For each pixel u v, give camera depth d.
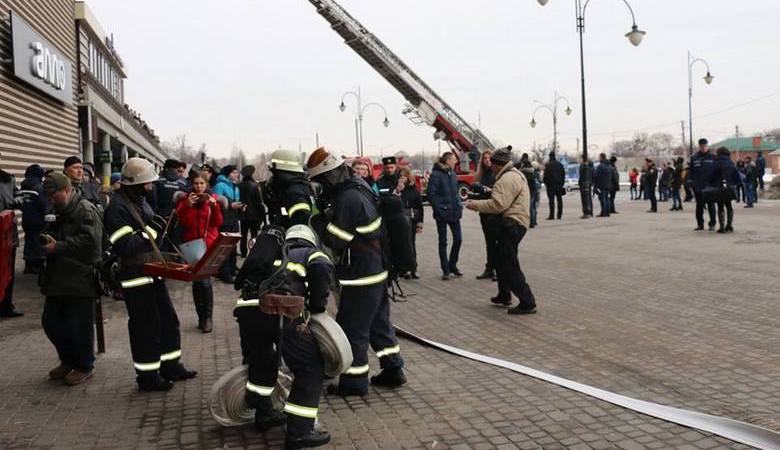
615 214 23.80
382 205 5.24
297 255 4.27
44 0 17.16
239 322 4.41
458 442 4.26
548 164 22.11
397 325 7.67
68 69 18.88
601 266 11.48
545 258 12.73
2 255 7.12
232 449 4.30
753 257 11.66
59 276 5.59
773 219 18.73
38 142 16.14
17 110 14.40
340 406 5.01
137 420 4.85
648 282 9.74
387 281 5.30
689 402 4.85
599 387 5.24
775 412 4.59
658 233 16.38
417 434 4.42
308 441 4.20
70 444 4.42
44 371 6.13
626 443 4.14
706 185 15.73
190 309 8.98
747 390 5.05
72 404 5.21
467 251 14.75
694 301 8.29
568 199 38.75
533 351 6.38
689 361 5.84
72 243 5.52
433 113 33.28
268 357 4.47
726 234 15.34
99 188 10.64
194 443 4.41
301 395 4.23
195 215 7.34
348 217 4.95
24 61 14.45
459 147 34.31
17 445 4.41
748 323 7.09
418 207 10.90
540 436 4.31
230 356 6.57
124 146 41.00
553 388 5.25
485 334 7.13
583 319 7.61
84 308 5.70
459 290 9.85
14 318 8.31
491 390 5.27
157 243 5.61
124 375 5.98
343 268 5.07
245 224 13.70
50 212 6.31
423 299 9.22
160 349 5.57
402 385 5.47
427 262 13.10
